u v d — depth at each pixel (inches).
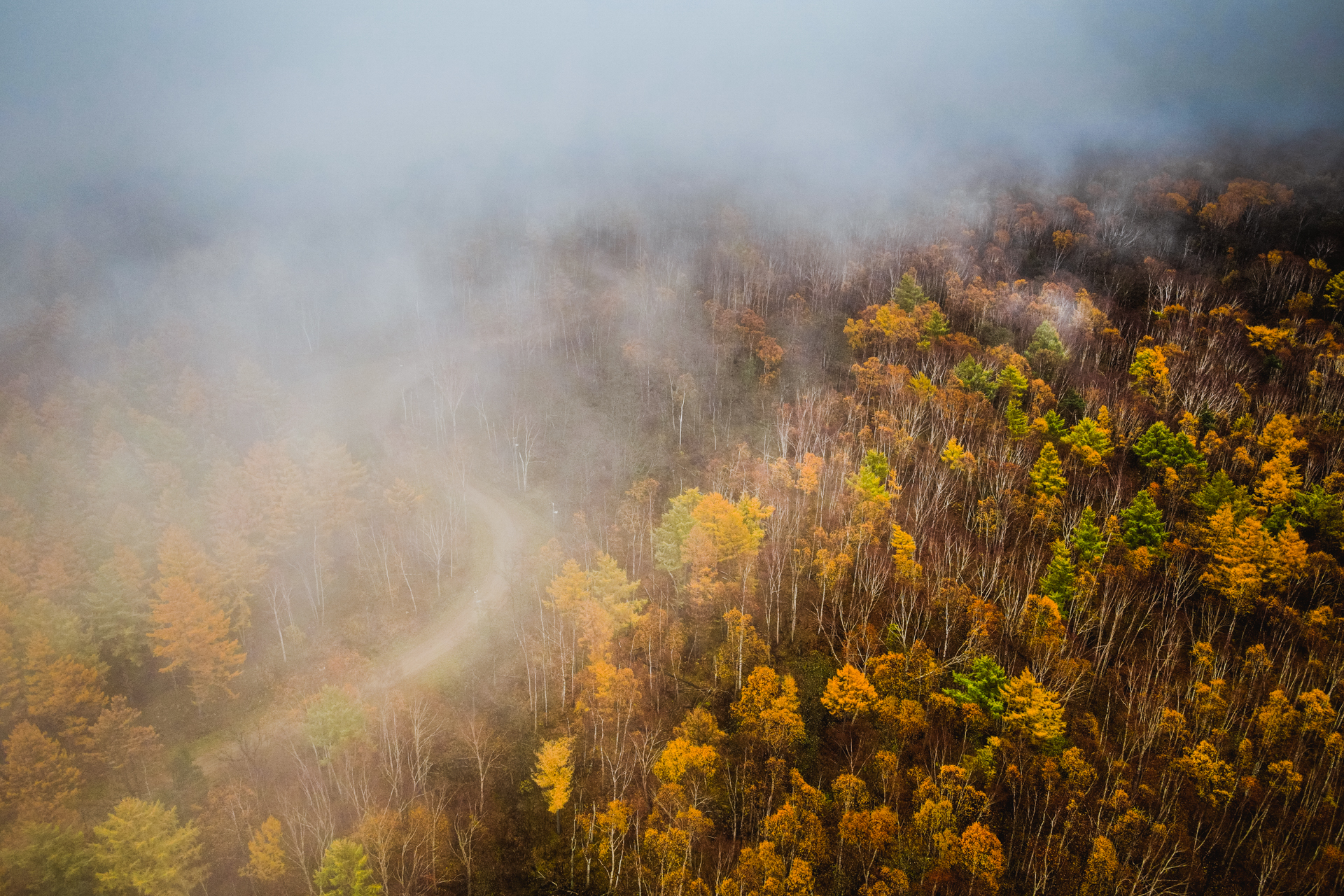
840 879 1911.9
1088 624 2578.7
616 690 2288.4
